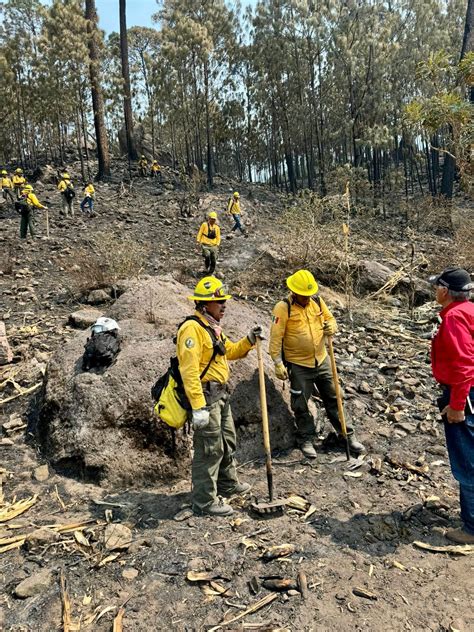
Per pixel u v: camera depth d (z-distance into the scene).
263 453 4.44
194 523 3.43
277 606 2.74
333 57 27.05
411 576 2.97
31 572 3.02
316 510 3.59
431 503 3.63
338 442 4.54
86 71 25.64
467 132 8.79
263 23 29.02
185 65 28.52
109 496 3.78
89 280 9.52
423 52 26.19
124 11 30.23
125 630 2.60
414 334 7.69
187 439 4.13
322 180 26.88
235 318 5.52
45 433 4.40
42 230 15.70
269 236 14.67
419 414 5.08
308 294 4.12
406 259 11.99
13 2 26.94
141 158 28.56
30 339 7.00
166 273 11.27
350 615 2.69
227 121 36.81
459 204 20.86
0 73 27.30
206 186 28.98
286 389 4.75
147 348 4.58
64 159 33.38
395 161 36.50
